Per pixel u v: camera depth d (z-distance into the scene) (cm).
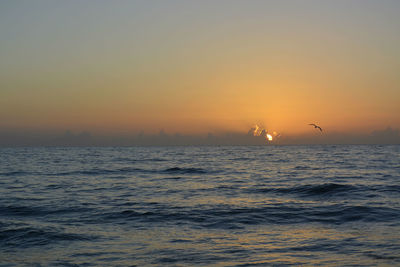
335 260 1084
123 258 1137
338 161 7150
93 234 1437
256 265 1056
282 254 1157
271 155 11800
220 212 1869
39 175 4306
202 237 1386
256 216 1766
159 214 1828
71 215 1828
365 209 1859
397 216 1691
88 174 4431
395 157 8881
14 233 1448
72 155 12662
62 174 4441
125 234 1438
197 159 9000
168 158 9700
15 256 1173
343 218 1689
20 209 1995
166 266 1059
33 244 1302
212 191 2742
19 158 9900
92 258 1140
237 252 1185
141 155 12512
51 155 12688
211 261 1098
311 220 1667
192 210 1930
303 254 1153
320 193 2478
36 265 1079
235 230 1495
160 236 1404
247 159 8825
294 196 2409
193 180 3644
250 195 2494
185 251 1203
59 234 1430
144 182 3469
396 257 1095
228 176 4088
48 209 1992
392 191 2530
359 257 1106
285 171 4747
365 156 9662
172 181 3553
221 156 11206
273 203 2138
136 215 1811
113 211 1920
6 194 2628
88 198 2411
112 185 3212
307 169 5072
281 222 1636
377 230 1445
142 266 1061
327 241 1298
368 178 3591
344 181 3306
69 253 1195
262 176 4038
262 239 1348
